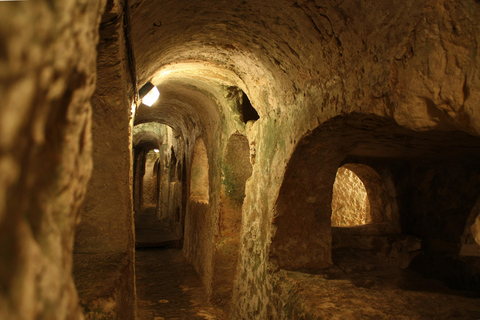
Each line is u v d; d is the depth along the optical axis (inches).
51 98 16.3
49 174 17.7
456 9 52.3
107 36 60.9
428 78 58.2
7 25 12.2
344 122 87.4
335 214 228.4
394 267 132.4
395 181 160.9
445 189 139.3
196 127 241.3
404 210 157.9
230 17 95.7
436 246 139.7
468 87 51.6
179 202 312.7
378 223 165.5
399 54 63.9
